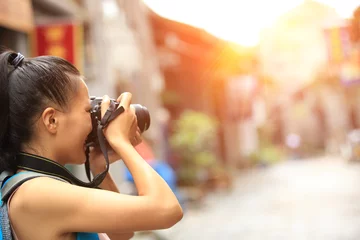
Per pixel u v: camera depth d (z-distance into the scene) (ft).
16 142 5.13
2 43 19.90
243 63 73.51
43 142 5.12
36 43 21.11
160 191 4.84
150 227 4.74
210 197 49.01
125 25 35.99
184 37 61.67
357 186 47.70
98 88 28.37
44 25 21.24
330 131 122.21
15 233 4.80
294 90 115.55
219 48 66.90
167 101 57.26
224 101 77.66
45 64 5.16
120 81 38.06
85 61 27.78
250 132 92.68
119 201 4.70
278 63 66.28
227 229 30.58
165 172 26.18
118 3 36.04
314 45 45.24
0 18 15.84
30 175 4.91
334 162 90.84
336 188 48.16
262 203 42.09
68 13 24.93
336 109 118.11
